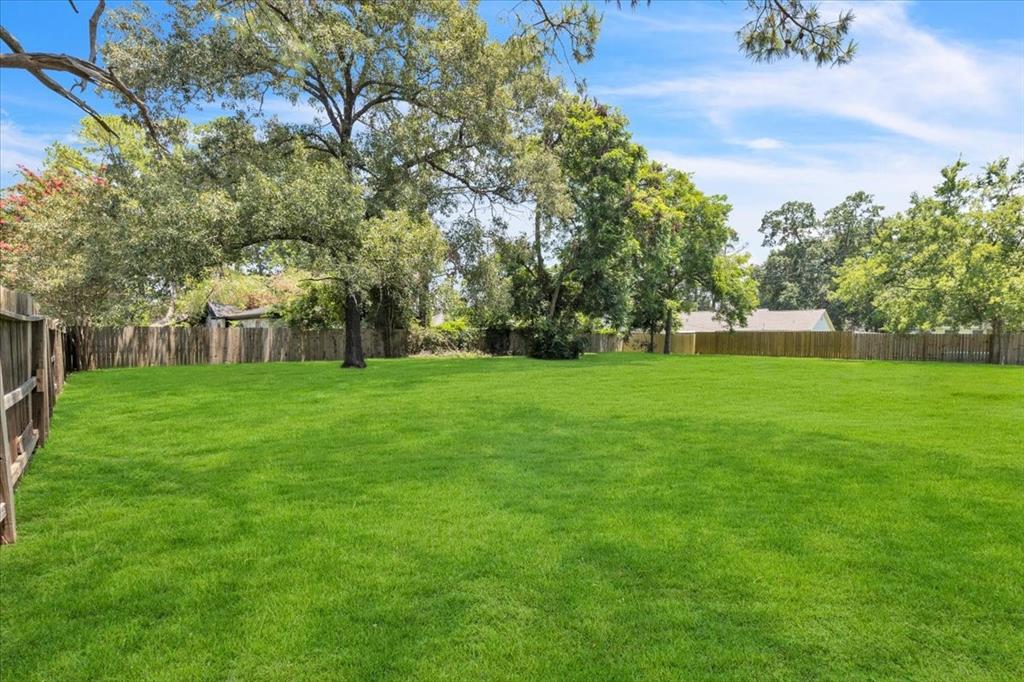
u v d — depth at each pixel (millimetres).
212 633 2338
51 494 4215
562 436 6223
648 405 8484
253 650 2219
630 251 23828
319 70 13641
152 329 18375
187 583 2775
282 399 9180
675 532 3412
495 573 2873
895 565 2945
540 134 22578
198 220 13273
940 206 26078
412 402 8820
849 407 8328
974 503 3941
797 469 4844
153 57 13195
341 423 7000
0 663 2145
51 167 19203
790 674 2064
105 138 19922
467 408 8180
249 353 20953
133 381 12094
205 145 15570
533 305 26656
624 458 5258
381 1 14867
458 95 16047
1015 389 10828
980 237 24250
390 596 2635
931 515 3705
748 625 2383
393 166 16969
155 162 14469
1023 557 3039
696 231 30250
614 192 22969
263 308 27609
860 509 3820
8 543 3283
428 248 15898
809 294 54062
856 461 5113
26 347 5277
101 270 14906
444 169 18359
